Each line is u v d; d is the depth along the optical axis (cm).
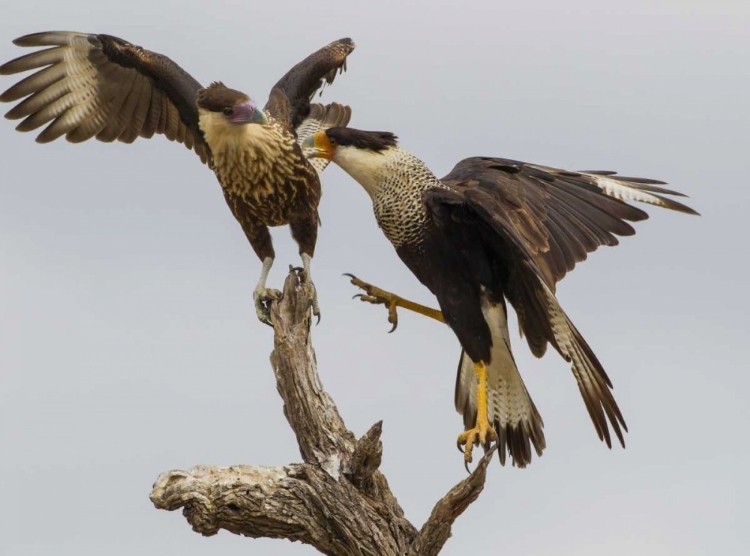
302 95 1378
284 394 1077
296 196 1227
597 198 1196
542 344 1133
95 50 1323
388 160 1188
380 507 1057
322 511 1044
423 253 1175
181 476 1035
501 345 1157
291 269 1102
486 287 1159
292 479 1048
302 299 1088
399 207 1175
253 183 1211
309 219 1249
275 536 1064
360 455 1025
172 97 1316
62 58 1337
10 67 1336
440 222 1152
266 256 1267
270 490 1043
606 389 1017
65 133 1365
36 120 1359
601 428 1028
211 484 1035
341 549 1059
